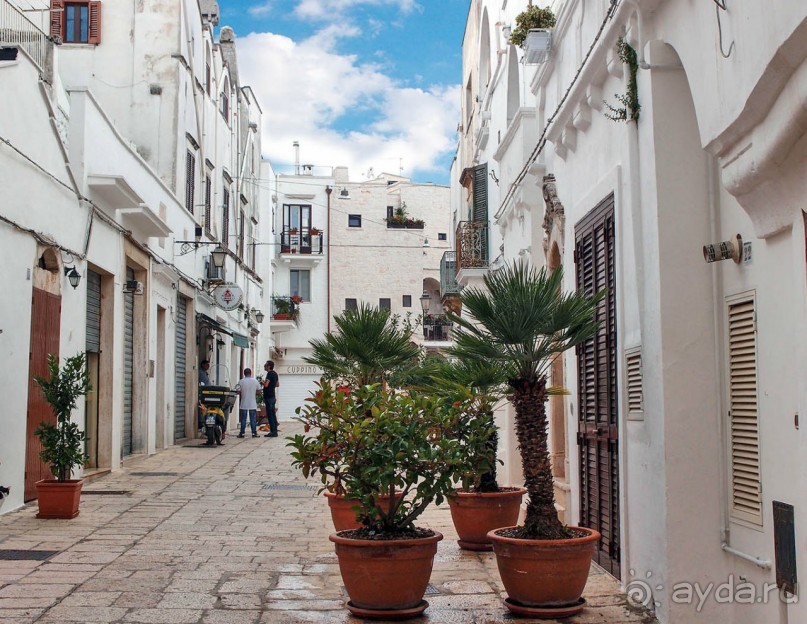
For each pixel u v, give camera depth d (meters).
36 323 11.30
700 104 5.30
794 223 4.54
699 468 5.93
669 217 6.11
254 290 36.25
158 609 6.34
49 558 8.00
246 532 9.59
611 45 7.23
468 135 23.11
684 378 5.99
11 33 12.77
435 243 52.12
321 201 49.84
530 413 6.64
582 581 6.30
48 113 11.69
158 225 16.80
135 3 21.12
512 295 6.43
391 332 10.98
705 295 6.05
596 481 8.20
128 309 17.53
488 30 19.14
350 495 6.51
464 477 6.78
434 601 6.76
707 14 5.13
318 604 6.60
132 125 20.81
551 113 10.80
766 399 5.22
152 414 18.34
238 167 31.38
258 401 30.03
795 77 3.95
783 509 4.90
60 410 10.21
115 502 11.52
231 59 31.12
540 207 12.36
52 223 11.87
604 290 6.70
